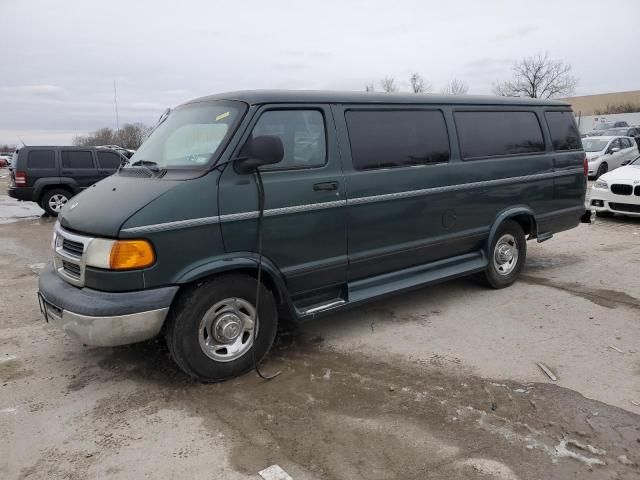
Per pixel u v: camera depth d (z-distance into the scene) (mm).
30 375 4105
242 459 3006
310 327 5023
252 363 4023
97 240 3510
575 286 6117
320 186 4234
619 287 6031
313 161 4270
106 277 3475
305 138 4238
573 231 9352
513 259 6172
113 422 3418
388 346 4547
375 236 4680
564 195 6562
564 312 5277
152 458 3037
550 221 6445
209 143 3986
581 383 3803
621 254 7551
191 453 3074
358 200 4484
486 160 5621
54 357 4434
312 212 4207
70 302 3572
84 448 3148
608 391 3678
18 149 12992
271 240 4016
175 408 3576
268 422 3379
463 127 5480
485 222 5691
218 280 3793
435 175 5102
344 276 4602
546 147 6336
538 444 3084
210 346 3838
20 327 5145
